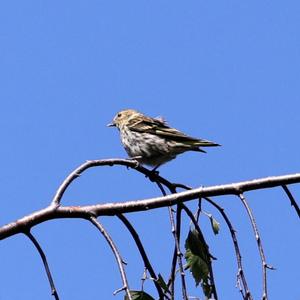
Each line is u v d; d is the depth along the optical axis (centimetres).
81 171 1004
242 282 900
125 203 974
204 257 970
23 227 914
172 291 930
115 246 877
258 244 914
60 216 941
